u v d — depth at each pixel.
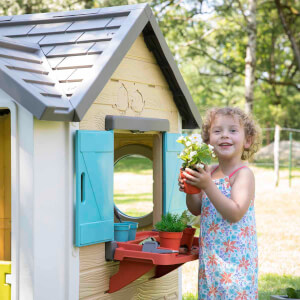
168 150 3.67
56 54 3.04
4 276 2.71
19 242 2.65
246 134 3.18
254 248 3.05
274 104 23.98
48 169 2.70
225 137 3.07
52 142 2.73
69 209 2.81
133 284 3.40
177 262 2.99
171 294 3.85
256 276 3.06
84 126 2.93
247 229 3.02
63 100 2.63
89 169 2.91
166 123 3.64
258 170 20.53
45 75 2.84
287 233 7.99
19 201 2.66
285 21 17.94
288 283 5.25
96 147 2.95
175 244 3.11
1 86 2.56
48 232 2.71
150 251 2.98
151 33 3.38
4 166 3.00
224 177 3.08
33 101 2.44
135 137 4.30
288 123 26.61
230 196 3.03
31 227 2.62
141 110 3.43
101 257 3.06
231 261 2.96
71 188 2.83
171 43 17.45
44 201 2.68
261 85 24.45
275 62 22.38
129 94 3.30
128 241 3.25
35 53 3.07
